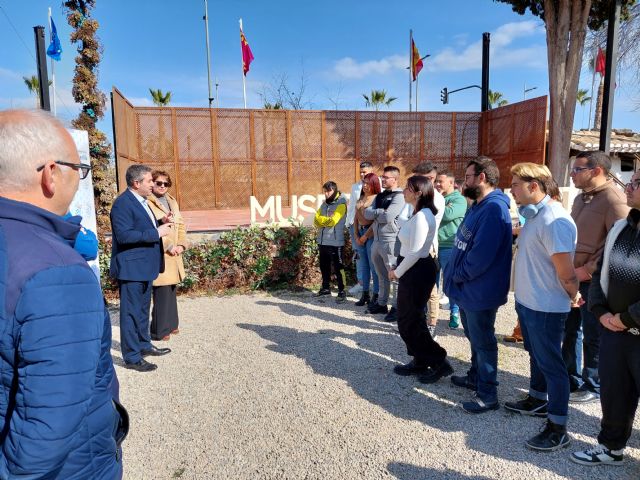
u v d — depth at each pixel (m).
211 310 6.48
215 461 2.99
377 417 3.50
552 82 11.91
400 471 2.85
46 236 1.25
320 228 6.95
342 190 14.80
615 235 2.70
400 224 4.95
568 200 6.87
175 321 5.37
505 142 14.12
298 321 5.95
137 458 3.03
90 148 9.86
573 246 2.91
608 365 2.73
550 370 3.02
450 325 5.57
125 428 1.70
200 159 13.75
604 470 2.82
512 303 6.68
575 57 11.59
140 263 4.32
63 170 1.35
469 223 3.44
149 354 4.74
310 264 7.83
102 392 1.44
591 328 3.63
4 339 1.15
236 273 7.54
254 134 14.11
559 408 3.01
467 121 15.10
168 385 4.11
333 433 3.29
